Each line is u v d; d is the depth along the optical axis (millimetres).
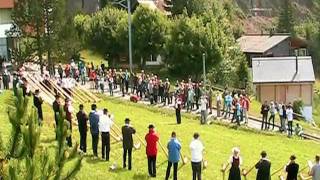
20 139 11781
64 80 42844
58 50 52875
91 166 25031
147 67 80062
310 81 69438
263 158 23203
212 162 30656
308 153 37969
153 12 77375
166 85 46906
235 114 43500
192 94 45719
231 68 79500
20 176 10992
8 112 11984
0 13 63594
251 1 154250
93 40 79562
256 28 147000
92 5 105500
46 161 11422
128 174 24891
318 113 75750
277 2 157125
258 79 70188
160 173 26328
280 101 70250
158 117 42156
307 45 118875
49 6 52750
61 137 11844
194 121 42719
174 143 24359
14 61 52000
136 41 76750
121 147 29516
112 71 51781
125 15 79812
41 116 28688
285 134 43406
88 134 30969
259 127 44344
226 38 78312
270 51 101500
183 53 74500
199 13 91812
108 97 47250
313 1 159875
